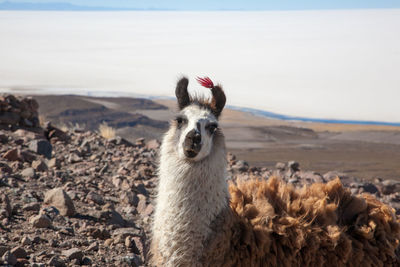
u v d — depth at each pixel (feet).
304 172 40.68
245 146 146.20
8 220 20.22
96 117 215.10
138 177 32.14
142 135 140.77
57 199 22.58
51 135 42.32
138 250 19.86
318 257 14.97
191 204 15.16
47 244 18.86
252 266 14.94
